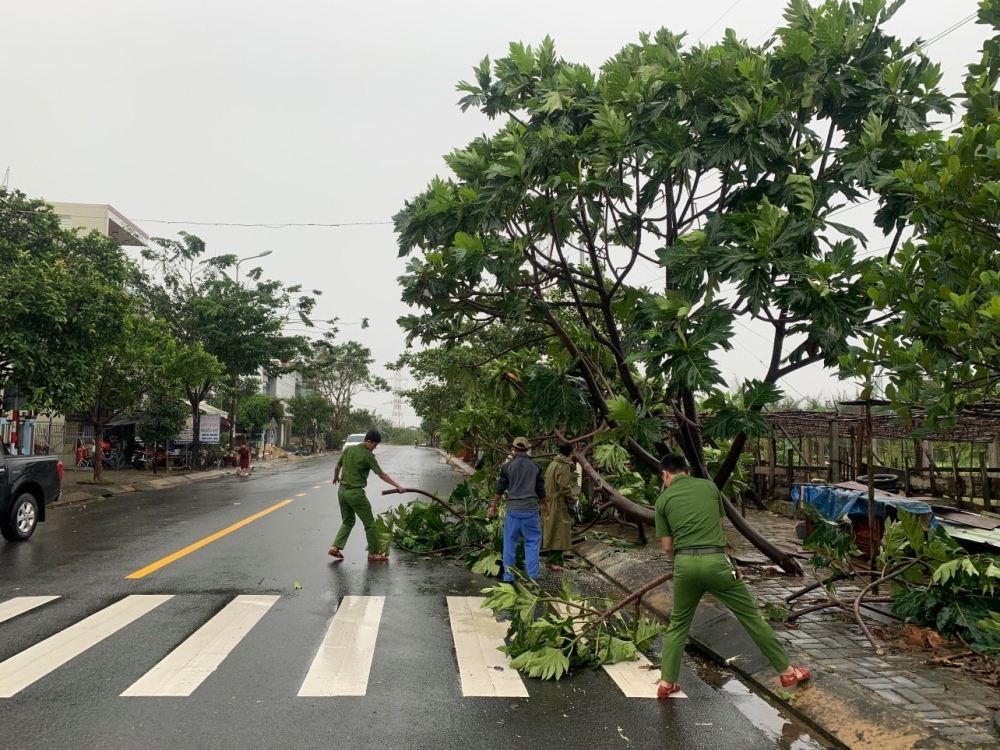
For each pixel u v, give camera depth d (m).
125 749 3.77
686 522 4.77
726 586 4.69
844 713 4.23
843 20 7.05
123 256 18.75
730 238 6.41
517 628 5.47
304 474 29.36
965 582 5.50
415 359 30.84
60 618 6.29
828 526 6.55
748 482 15.60
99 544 10.34
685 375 5.76
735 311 6.63
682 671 5.38
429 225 7.80
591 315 10.56
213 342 31.48
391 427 126.81
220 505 16.06
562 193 7.13
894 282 4.68
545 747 3.95
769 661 5.18
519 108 8.27
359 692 4.67
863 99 7.01
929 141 6.06
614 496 8.22
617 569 9.02
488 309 8.09
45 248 16.30
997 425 8.92
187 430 31.41
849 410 13.50
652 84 7.24
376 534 9.38
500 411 10.64
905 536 6.07
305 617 6.44
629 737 4.11
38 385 14.48
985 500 10.35
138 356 20.50
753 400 6.15
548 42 8.23
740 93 6.89
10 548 9.99
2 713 4.21
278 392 69.56
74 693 4.53
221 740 3.90
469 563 9.25
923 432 5.16
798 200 6.68
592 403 8.95
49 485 11.27
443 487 21.22
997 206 4.25
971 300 4.12
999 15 5.04
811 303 5.71
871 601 6.18
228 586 7.62
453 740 4.00
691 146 6.88
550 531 9.30
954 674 5.00
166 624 6.12
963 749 3.76
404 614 6.66
